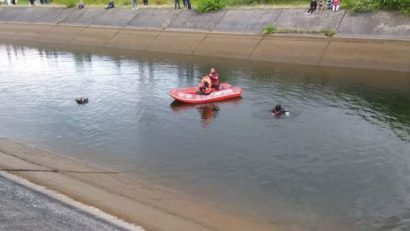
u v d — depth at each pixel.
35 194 9.47
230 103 19.59
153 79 24.27
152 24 35.75
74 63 29.30
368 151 14.07
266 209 10.52
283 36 29.03
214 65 27.56
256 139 15.25
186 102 19.50
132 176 12.20
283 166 13.03
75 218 8.48
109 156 13.81
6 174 10.53
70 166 12.32
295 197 11.18
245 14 32.53
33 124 17.00
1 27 44.38
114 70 26.78
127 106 19.33
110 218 8.62
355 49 25.92
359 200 11.07
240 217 10.02
